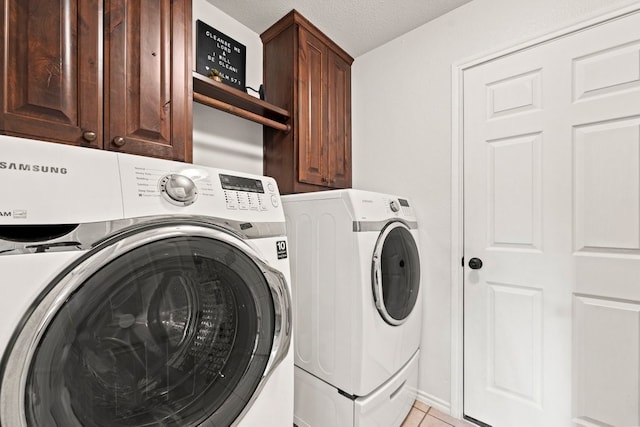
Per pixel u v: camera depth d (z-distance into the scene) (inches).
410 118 73.0
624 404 46.4
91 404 23.4
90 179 24.3
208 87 54.8
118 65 39.2
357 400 47.8
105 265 23.2
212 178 33.4
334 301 51.4
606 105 48.3
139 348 26.3
